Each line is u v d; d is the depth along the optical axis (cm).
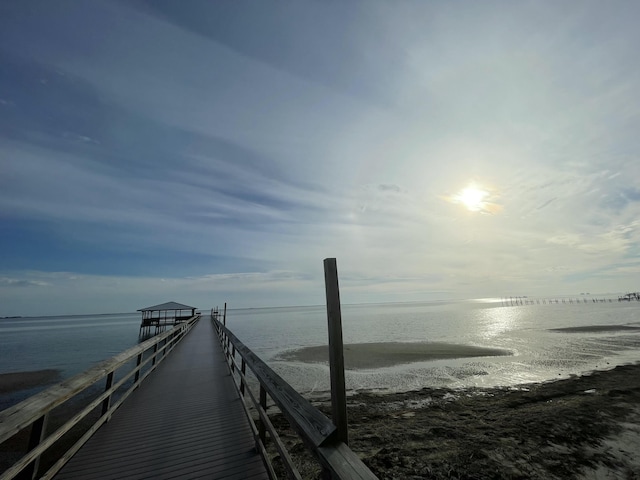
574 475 516
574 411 815
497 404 934
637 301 11462
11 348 3012
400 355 1908
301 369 1552
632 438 646
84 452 333
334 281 164
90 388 1212
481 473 517
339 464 125
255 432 343
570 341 2430
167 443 356
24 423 182
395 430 718
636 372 1281
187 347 1192
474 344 2339
